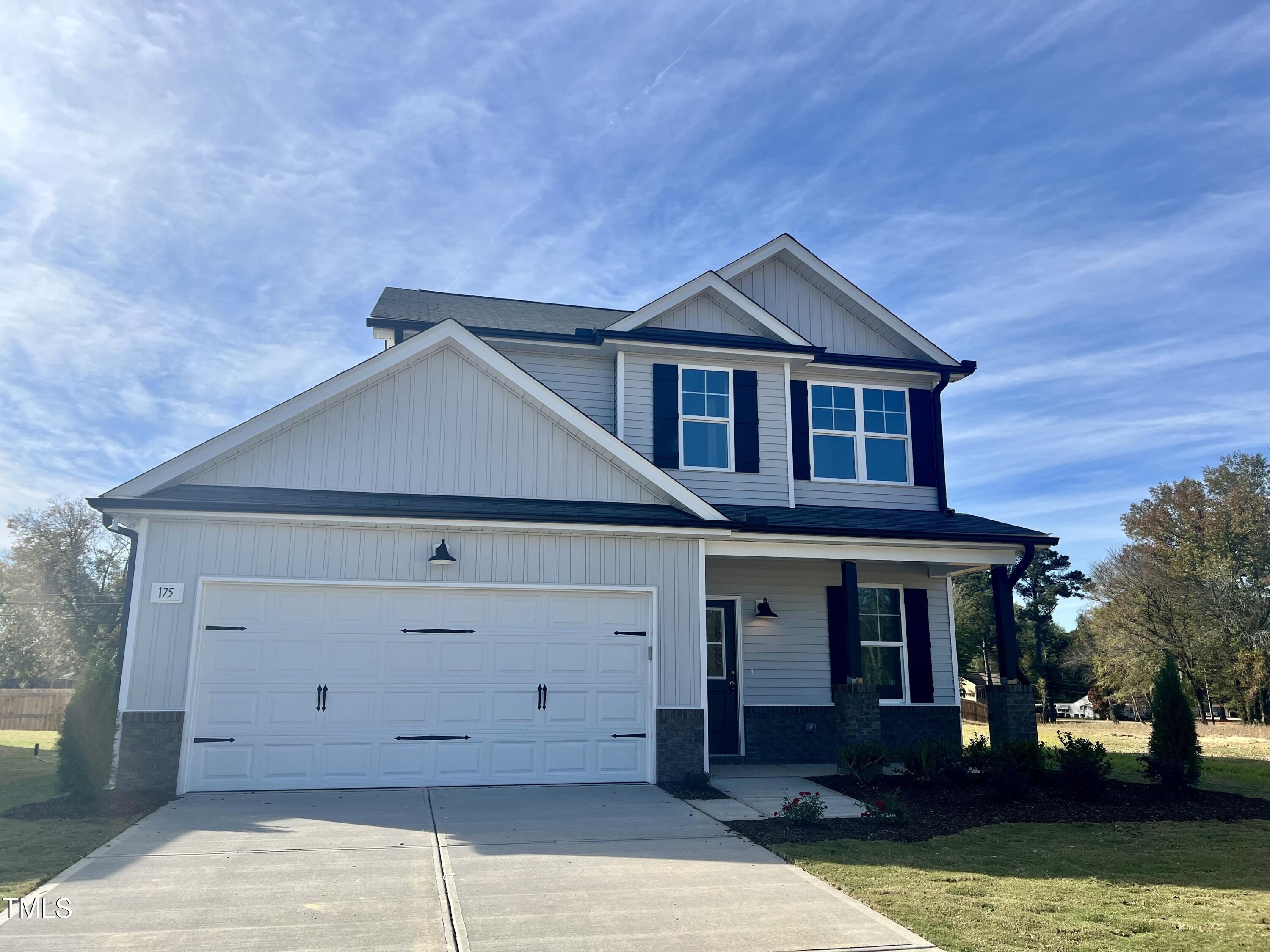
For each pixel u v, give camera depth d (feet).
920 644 48.06
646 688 35.68
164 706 30.58
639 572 36.24
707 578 45.88
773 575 46.73
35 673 122.72
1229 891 20.57
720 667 45.27
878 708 39.17
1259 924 17.81
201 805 28.53
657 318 46.42
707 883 20.31
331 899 18.54
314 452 34.96
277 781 31.45
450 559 33.73
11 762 42.88
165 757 30.30
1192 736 37.76
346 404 35.68
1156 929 17.40
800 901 18.98
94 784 28.17
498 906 18.22
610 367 46.70
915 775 35.91
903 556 41.47
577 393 46.03
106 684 29.17
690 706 35.70
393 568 33.50
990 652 174.70
